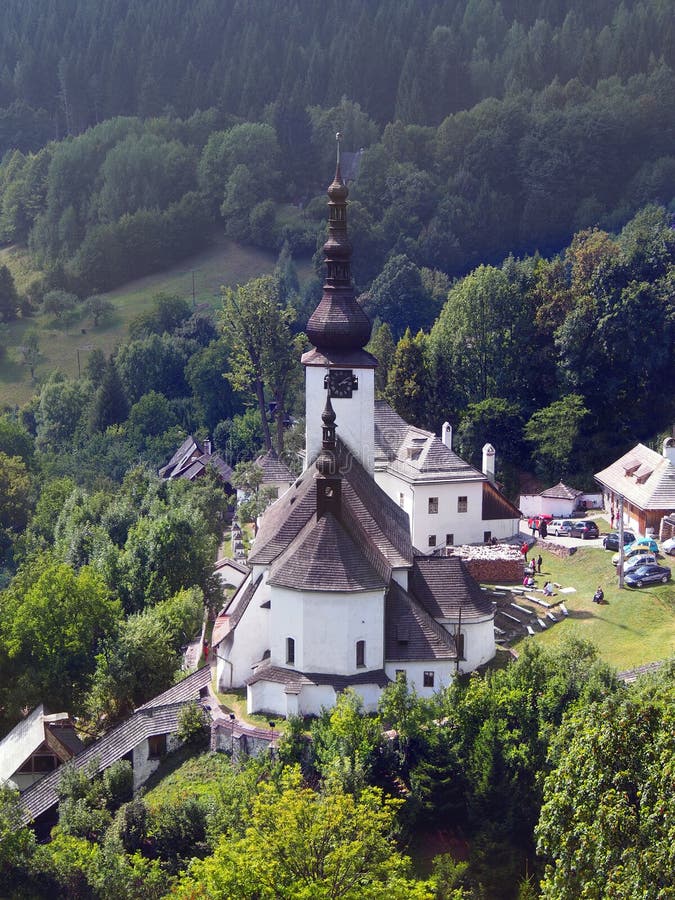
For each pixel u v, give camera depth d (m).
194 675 107.69
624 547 128.88
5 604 123.44
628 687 85.00
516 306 183.12
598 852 58.91
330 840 68.31
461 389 185.25
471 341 184.50
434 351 188.12
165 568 132.12
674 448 136.25
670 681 75.69
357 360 114.62
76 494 182.12
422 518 136.00
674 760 58.50
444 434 155.00
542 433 168.38
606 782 60.97
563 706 85.12
